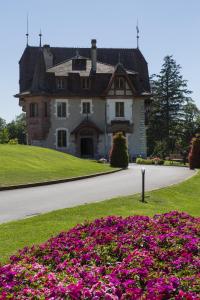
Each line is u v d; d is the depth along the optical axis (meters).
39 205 18.58
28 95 61.88
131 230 9.99
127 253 8.25
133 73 64.75
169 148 81.25
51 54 65.44
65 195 21.81
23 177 27.58
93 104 62.88
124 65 68.62
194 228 10.12
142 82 67.56
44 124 61.75
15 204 18.83
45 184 26.55
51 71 62.62
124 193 22.62
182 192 24.06
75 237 9.65
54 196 21.42
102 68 64.12
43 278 7.06
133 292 6.38
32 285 6.90
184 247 8.59
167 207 19.25
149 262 7.63
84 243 9.02
